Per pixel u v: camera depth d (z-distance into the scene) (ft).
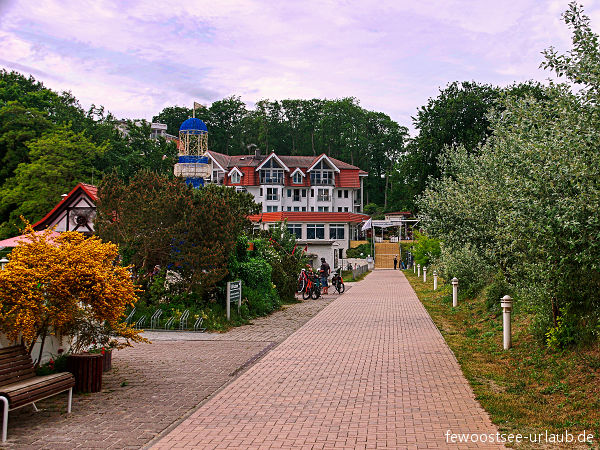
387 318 56.39
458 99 126.93
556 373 27.78
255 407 24.18
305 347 39.78
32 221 128.57
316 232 204.13
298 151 372.38
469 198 46.11
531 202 25.38
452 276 70.79
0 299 23.41
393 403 24.43
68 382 23.53
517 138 30.96
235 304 55.77
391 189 349.00
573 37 23.72
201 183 123.95
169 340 43.39
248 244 65.98
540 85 33.32
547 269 27.61
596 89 23.12
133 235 52.29
